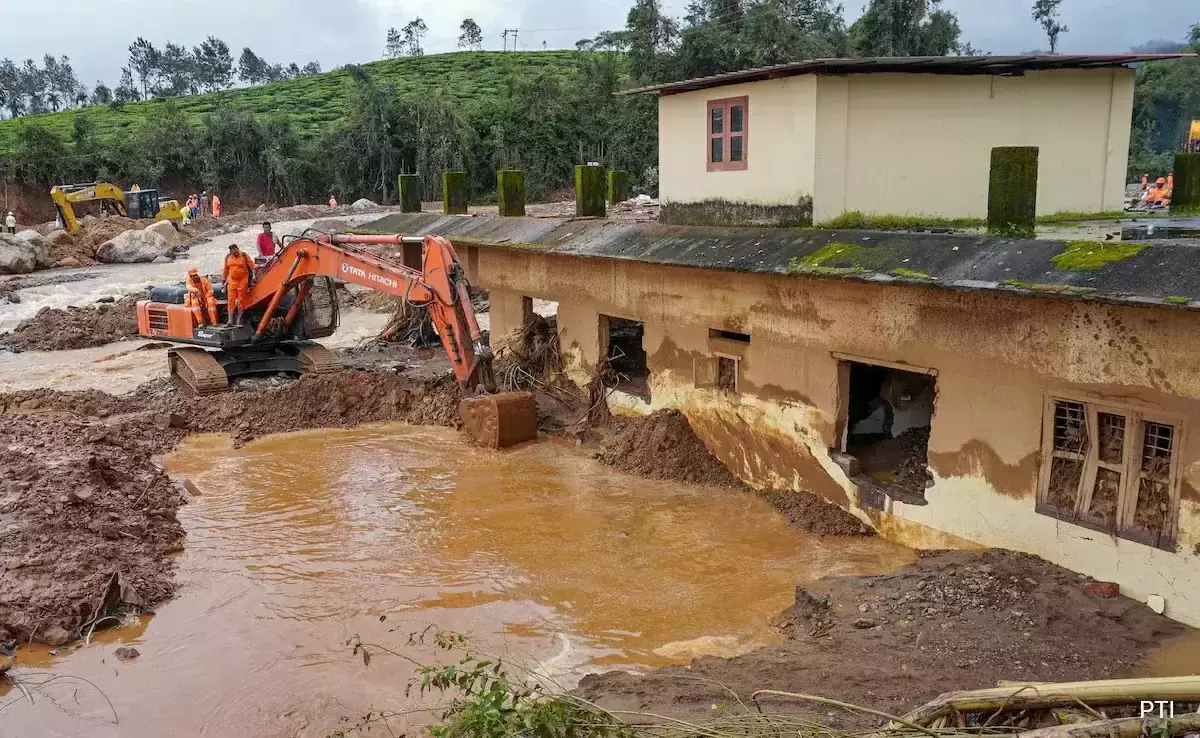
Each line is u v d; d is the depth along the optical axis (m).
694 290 12.03
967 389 8.68
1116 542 7.60
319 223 43.38
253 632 8.09
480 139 62.53
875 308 9.48
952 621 7.52
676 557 9.52
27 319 24.11
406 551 9.79
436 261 13.52
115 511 10.44
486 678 5.64
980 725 5.25
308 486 11.93
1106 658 6.79
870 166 11.45
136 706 6.93
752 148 12.09
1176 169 13.11
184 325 16.56
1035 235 9.80
